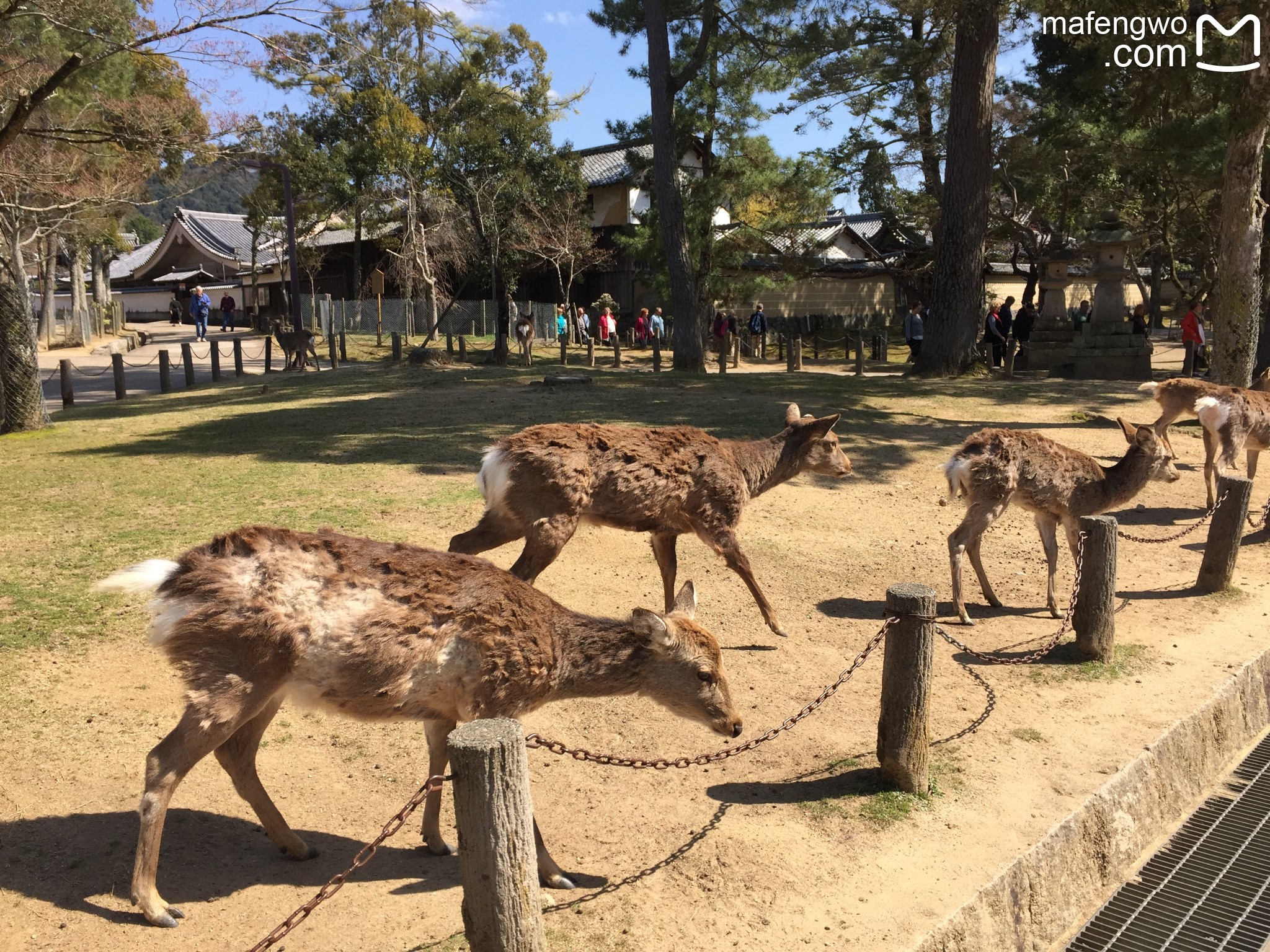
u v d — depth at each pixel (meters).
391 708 4.13
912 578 9.34
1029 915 4.75
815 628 7.85
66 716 5.58
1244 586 9.30
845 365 30.72
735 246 33.41
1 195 20.05
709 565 9.36
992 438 8.20
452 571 4.34
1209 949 4.95
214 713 3.83
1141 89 18.22
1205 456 14.23
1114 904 5.32
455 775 3.40
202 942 3.77
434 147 38.28
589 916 4.11
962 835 4.91
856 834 4.86
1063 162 29.80
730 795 5.23
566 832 4.82
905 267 46.41
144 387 23.59
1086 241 25.84
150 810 3.80
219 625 3.83
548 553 6.87
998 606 8.62
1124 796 5.56
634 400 17.36
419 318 40.34
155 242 69.56
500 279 40.56
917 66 27.53
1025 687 6.80
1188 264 48.41
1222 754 6.73
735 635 7.65
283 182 35.38
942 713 6.35
